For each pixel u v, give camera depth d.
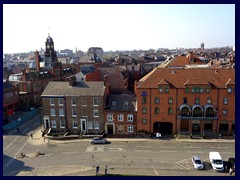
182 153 57.69
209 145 61.78
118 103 70.56
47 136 68.88
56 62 122.75
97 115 69.50
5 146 65.00
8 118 88.88
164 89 67.06
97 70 99.38
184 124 68.56
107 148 61.56
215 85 66.31
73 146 63.53
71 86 72.12
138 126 69.00
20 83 103.12
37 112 97.00
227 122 67.06
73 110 70.38
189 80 66.88
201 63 104.25
